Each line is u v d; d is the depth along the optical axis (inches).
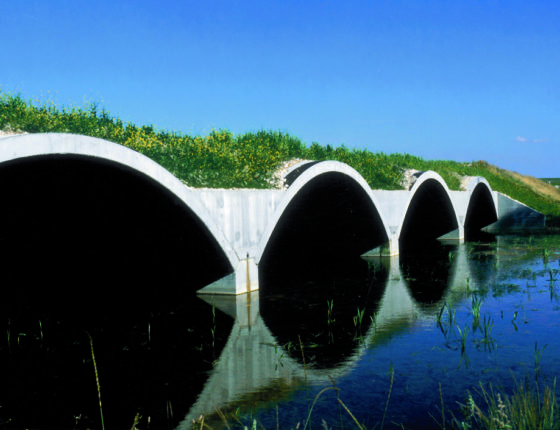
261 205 590.6
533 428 192.4
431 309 489.1
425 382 299.6
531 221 1533.0
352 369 324.2
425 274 703.1
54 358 357.1
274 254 898.7
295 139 962.7
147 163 425.7
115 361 348.2
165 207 478.3
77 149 365.7
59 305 522.6
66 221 474.9
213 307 502.0
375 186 952.9
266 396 282.8
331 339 392.2
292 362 339.9
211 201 511.8
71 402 280.5
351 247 930.7
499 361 333.7
